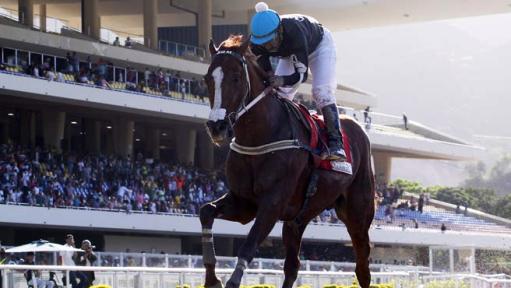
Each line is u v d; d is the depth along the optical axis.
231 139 9.16
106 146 50.41
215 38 59.62
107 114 45.53
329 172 9.62
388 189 55.25
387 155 59.81
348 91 60.91
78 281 13.52
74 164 38.12
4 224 33.88
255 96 8.91
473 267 28.88
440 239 51.06
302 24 9.40
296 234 10.02
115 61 44.72
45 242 21.83
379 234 47.97
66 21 57.03
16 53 37.94
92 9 48.47
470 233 52.84
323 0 56.97
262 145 8.93
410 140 56.94
